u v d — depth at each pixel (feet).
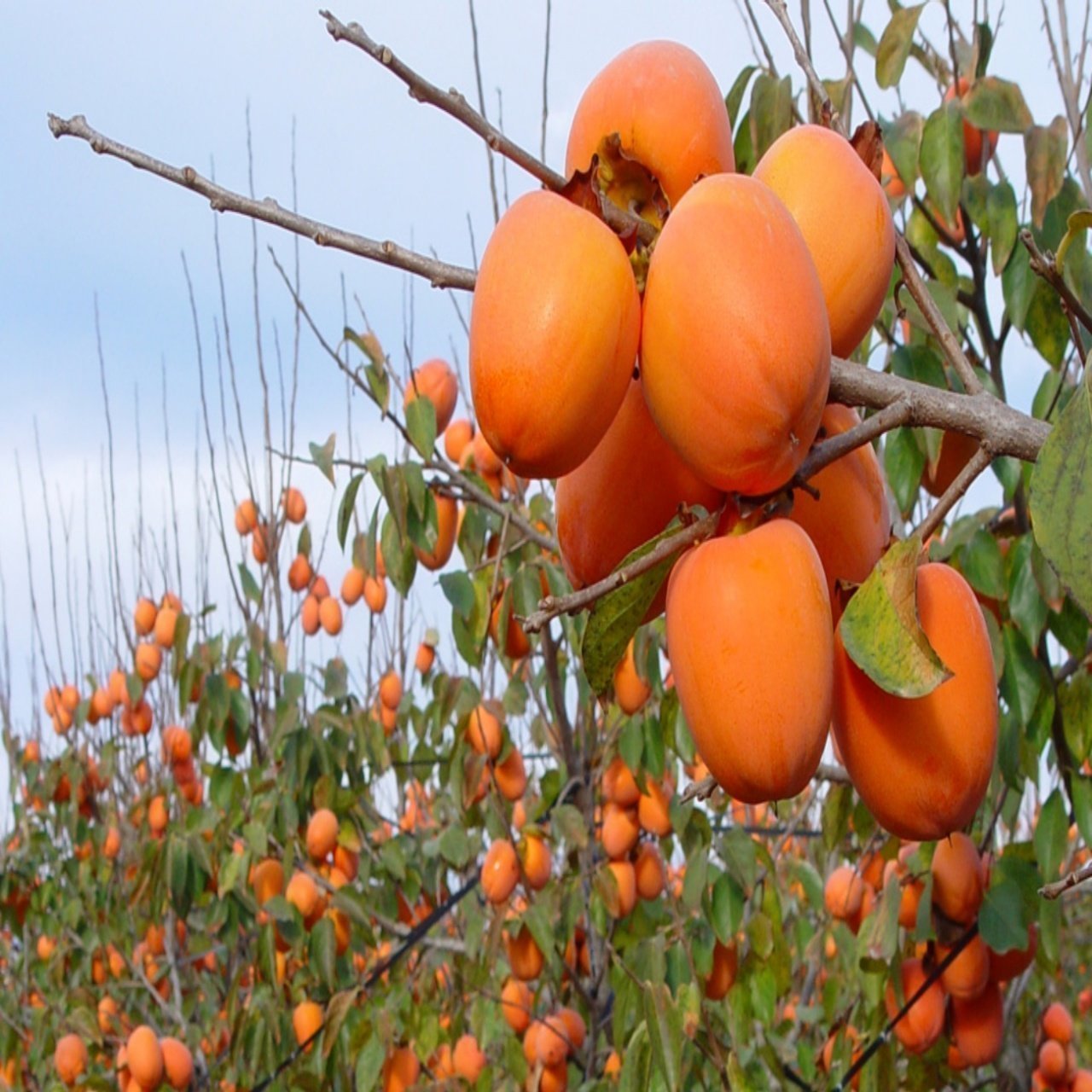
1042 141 4.20
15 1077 10.80
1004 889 4.20
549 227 2.37
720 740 2.35
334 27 2.43
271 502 9.14
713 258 2.33
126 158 2.53
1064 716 4.39
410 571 5.72
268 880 8.43
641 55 2.69
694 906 5.61
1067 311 2.58
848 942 6.56
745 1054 6.56
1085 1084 5.41
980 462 2.47
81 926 12.74
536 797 8.50
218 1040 10.39
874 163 2.74
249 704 9.69
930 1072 4.84
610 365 2.35
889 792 2.46
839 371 2.52
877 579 2.36
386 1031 6.77
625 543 2.61
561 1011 6.82
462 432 7.40
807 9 4.05
